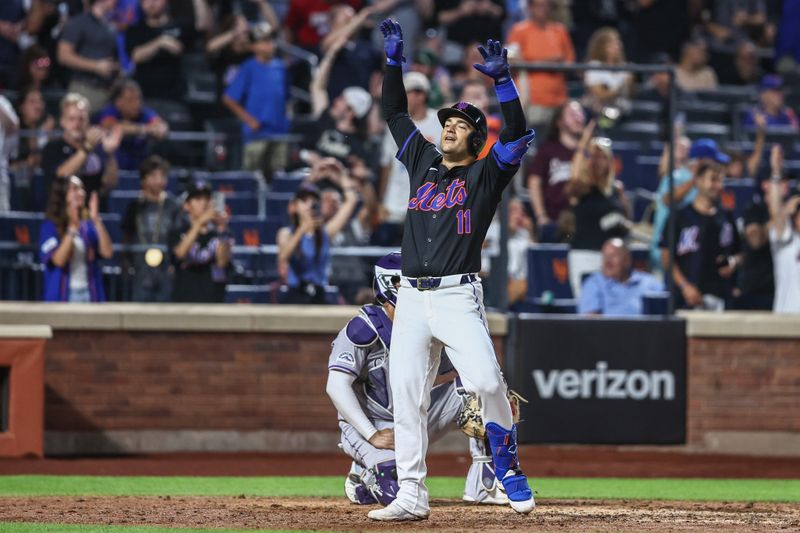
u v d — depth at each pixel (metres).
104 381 42.22
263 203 50.28
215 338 42.88
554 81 47.88
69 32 55.06
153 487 33.25
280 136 53.84
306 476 36.97
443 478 36.81
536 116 47.72
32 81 55.19
